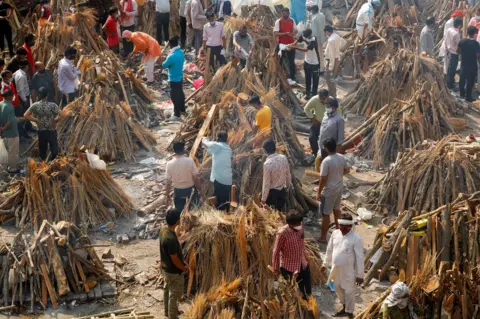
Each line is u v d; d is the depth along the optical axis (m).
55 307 11.18
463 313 10.27
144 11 24.59
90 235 13.30
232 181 13.91
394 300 9.59
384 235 12.25
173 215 10.41
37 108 15.19
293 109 19.27
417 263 11.66
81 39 20.75
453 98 19.91
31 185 13.23
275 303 9.97
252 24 21.70
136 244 13.14
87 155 13.96
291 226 10.48
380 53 22.22
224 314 9.84
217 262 11.41
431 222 11.70
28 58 18.33
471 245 11.38
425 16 26.86
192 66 22.09
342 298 10.80
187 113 19.09
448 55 21.36
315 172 14.97
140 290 11.75
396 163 14.56
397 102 17.19
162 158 16.58
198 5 22.64
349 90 21.50
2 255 11.62
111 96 17.23
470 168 13.72
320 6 26.12
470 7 25.67
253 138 14.26
